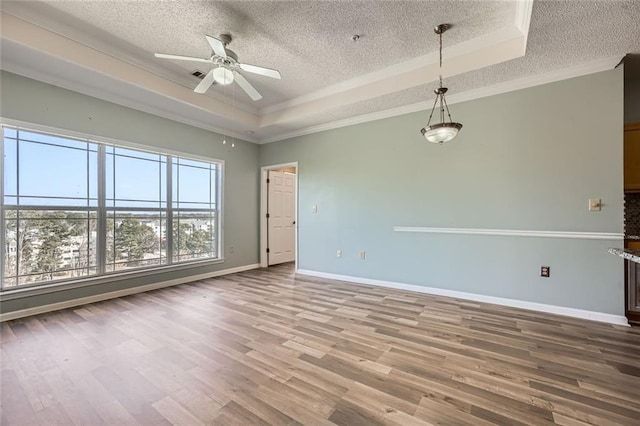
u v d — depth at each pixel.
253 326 2.73
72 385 1.81
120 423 1.49
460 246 3.63
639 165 3.03
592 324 2.76
